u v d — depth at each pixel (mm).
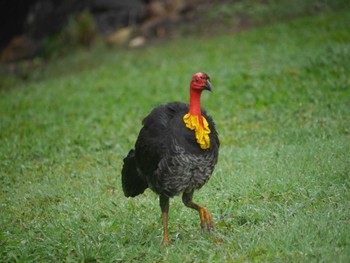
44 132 28531
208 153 15047
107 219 17797
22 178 22719
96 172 22406
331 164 19062
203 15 49938
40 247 15945
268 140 23797
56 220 17766
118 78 38219
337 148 20531
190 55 40219
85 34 51625
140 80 36438
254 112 27406
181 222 17234
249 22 46000
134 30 50875
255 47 38406
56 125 29500
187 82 34281
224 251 14719
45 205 19641
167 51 42688
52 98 35469
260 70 32969
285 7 44906
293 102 27438
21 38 57125
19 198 20391
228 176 20031
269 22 44812
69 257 15273
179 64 38312
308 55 32844
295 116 25828
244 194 18281
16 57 55812
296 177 18547
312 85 28953
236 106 28703
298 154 20625
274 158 20922
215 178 20031
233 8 48031
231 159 21953
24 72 48750
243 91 30703
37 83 43188
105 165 23562
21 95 37781
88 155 24781
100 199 19438
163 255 15016
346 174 18328
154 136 15273
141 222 17281
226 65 35688
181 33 47812
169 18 51125
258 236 15039
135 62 41812
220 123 26938
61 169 23391
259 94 29297
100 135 27250
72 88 37719
